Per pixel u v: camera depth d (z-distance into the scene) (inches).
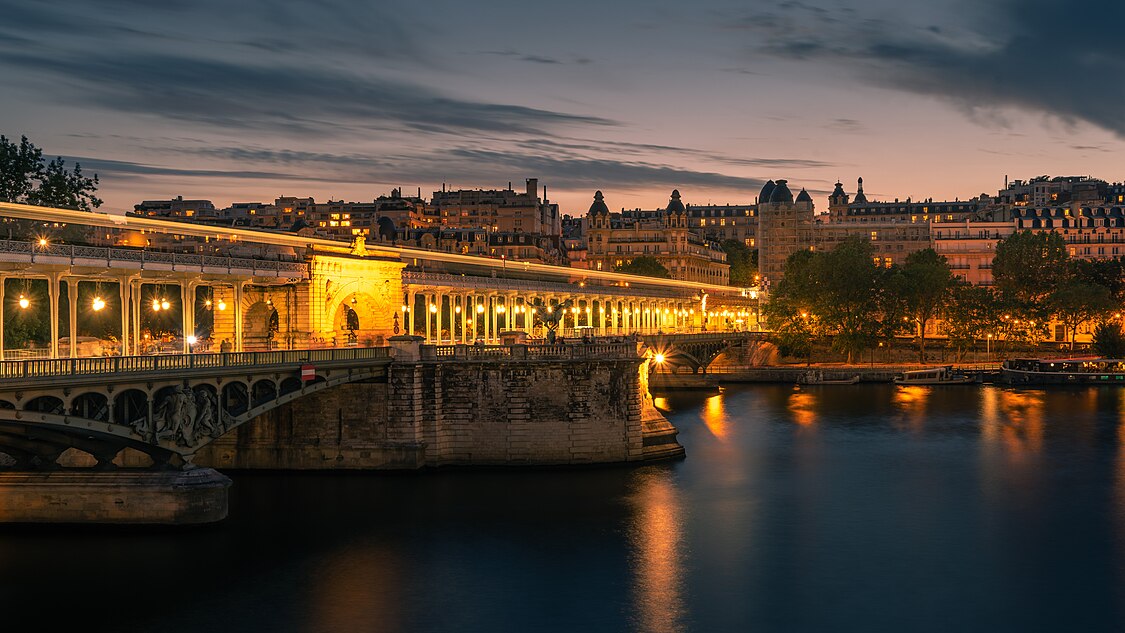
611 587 2706.7
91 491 2952.8
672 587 2714.1
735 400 6510.8
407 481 3631.9
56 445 2994.6
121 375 2704.2
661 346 6501.0
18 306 4298.7
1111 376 7564.0
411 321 4948.3
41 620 2433.6
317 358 3430.1
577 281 7204.7
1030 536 3174.2
